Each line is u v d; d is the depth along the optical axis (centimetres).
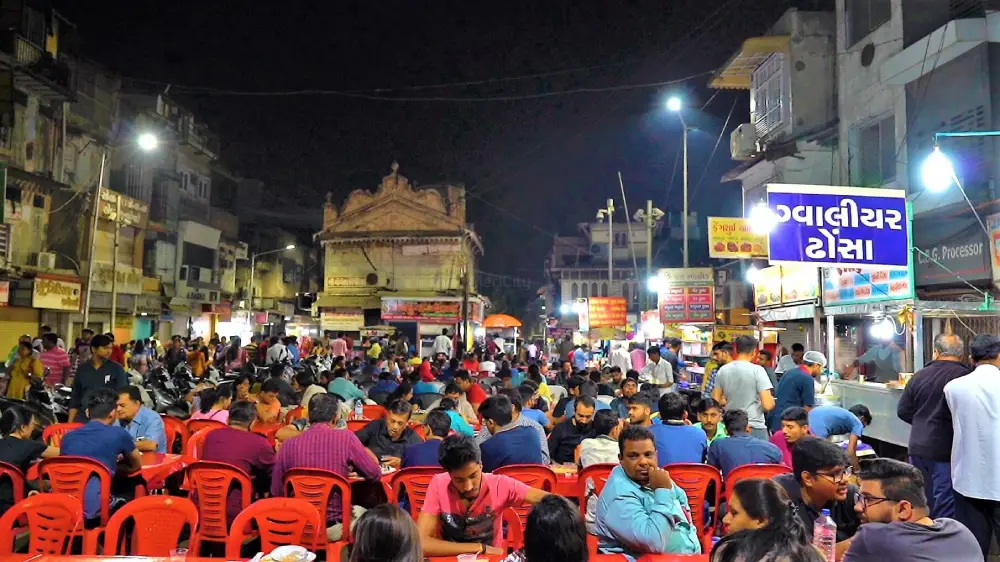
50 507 510
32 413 707
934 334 1058
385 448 826
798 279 1442
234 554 483
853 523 490
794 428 712
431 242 4562
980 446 583
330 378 1512
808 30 2123
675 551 471
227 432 697
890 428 1014
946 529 383
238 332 4334
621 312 2797
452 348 3597
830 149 2019
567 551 294
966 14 1447
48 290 2470
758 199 2308
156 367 1969
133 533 545
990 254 1277
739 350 943
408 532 306
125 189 3183
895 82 1590
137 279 3178
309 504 502
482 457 709
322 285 6234
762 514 398
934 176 1190
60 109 2639
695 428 720
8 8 2417
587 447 721
